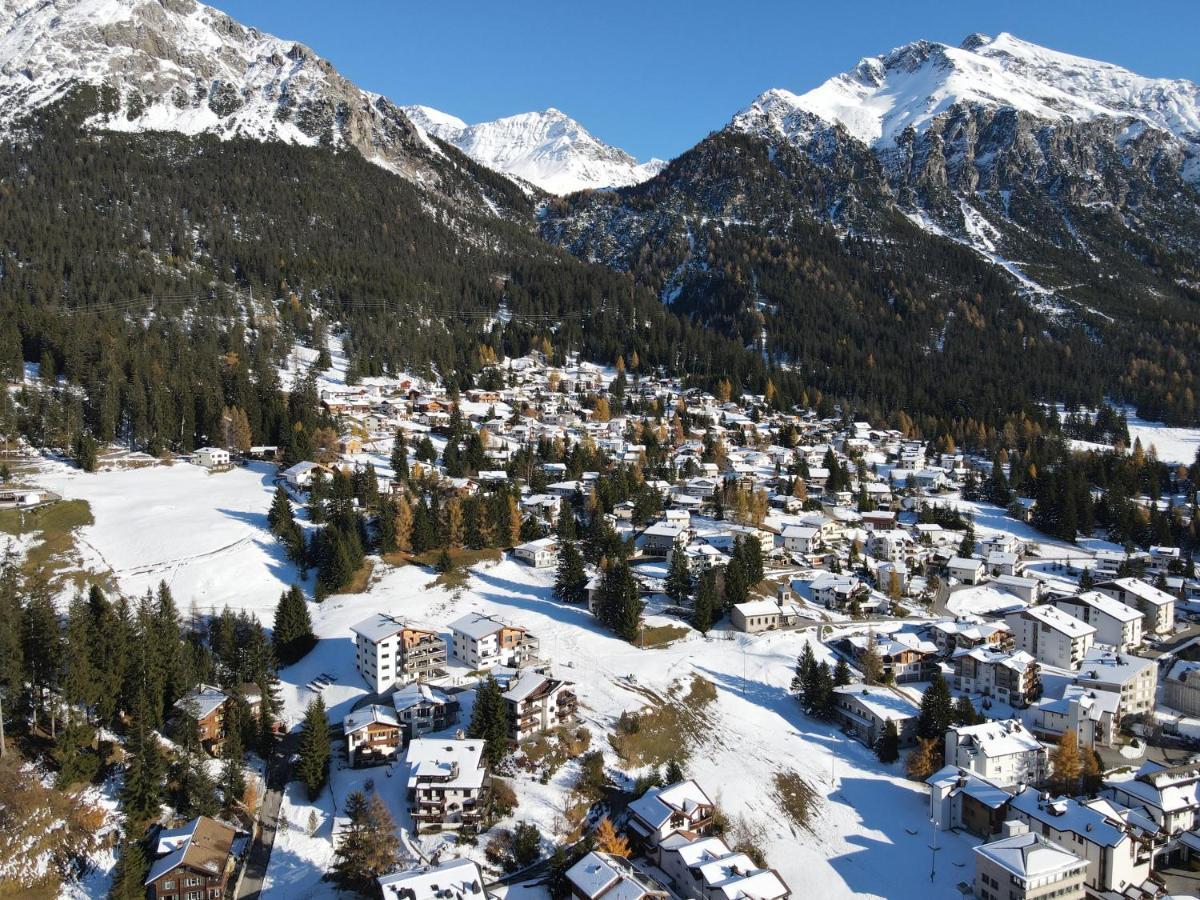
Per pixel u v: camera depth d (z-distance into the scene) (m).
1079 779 103.75
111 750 94.25
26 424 194.12
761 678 127.81
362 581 148.62
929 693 114.00
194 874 79.50
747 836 96.62
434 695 109.56
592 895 79.06
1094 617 148.12
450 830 90.44
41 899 78.62
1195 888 90.50
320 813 93.12
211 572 146.38
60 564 143.62
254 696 111.94
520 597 147.38
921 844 96.56
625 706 115.75
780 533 188.88
